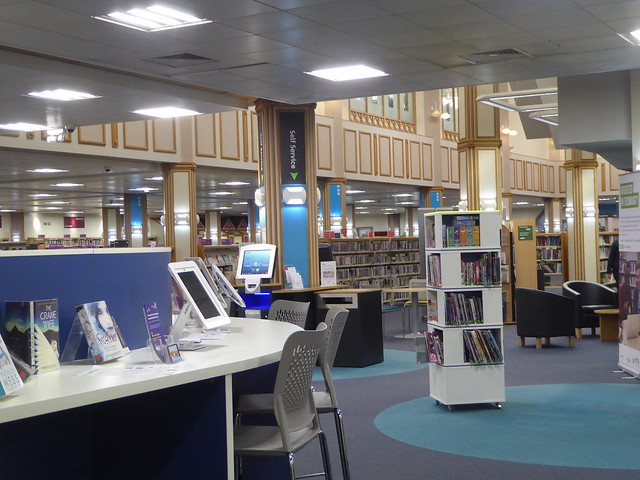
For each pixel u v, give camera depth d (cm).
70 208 3369
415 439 601
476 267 700
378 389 818
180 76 916
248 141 1892
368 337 984
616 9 668
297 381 318
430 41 771
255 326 442
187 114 1173
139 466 325
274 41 763
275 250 980
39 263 289
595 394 759
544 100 1878
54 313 281
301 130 1138
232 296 488
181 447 308
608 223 3078
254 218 2930
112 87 953
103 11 653
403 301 1848
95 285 319
